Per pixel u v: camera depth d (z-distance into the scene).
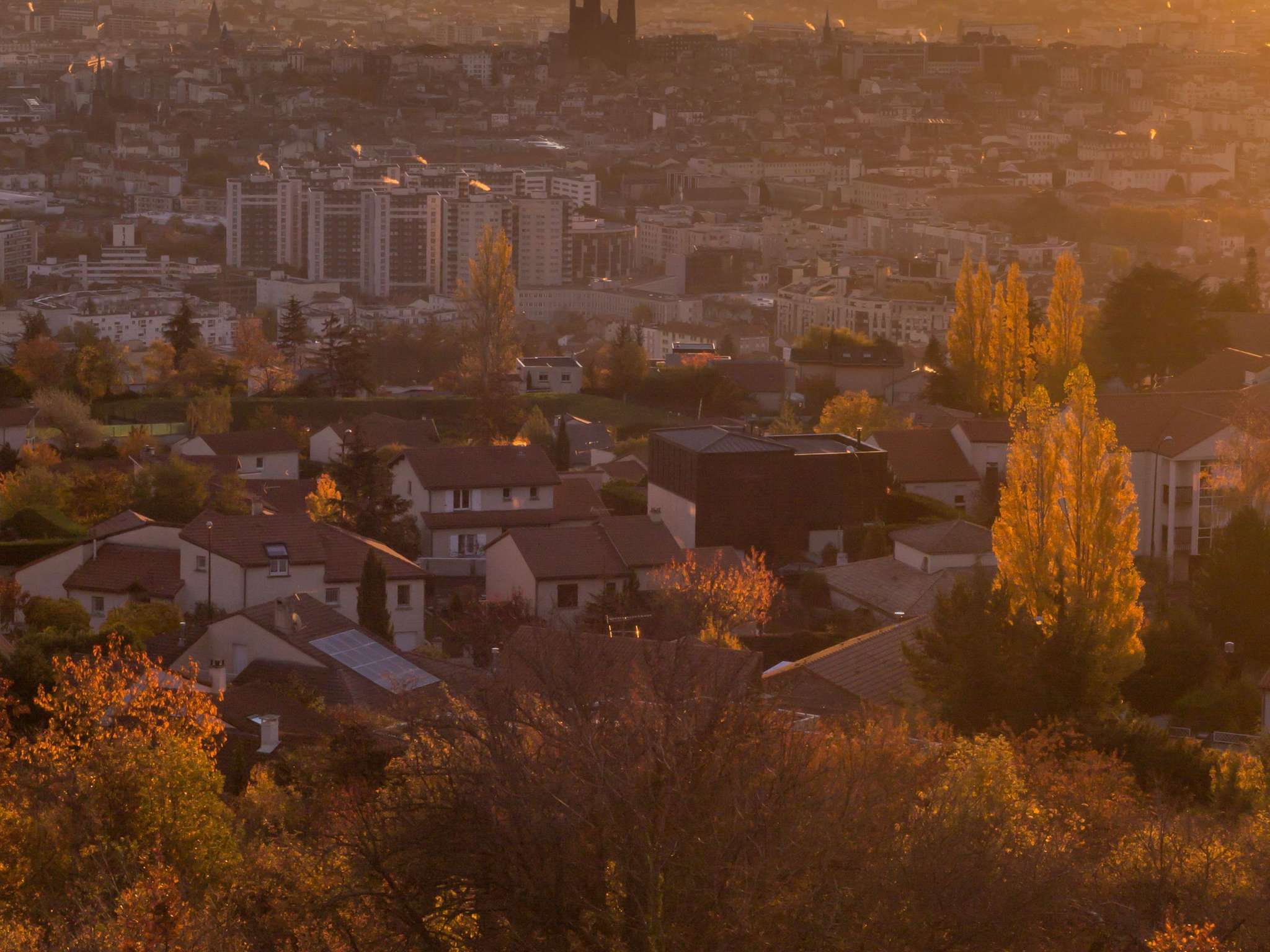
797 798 96.50
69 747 143.50
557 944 92.00
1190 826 129.62
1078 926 109.19
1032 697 184.62
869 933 94.69
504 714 99.44
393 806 96.94
